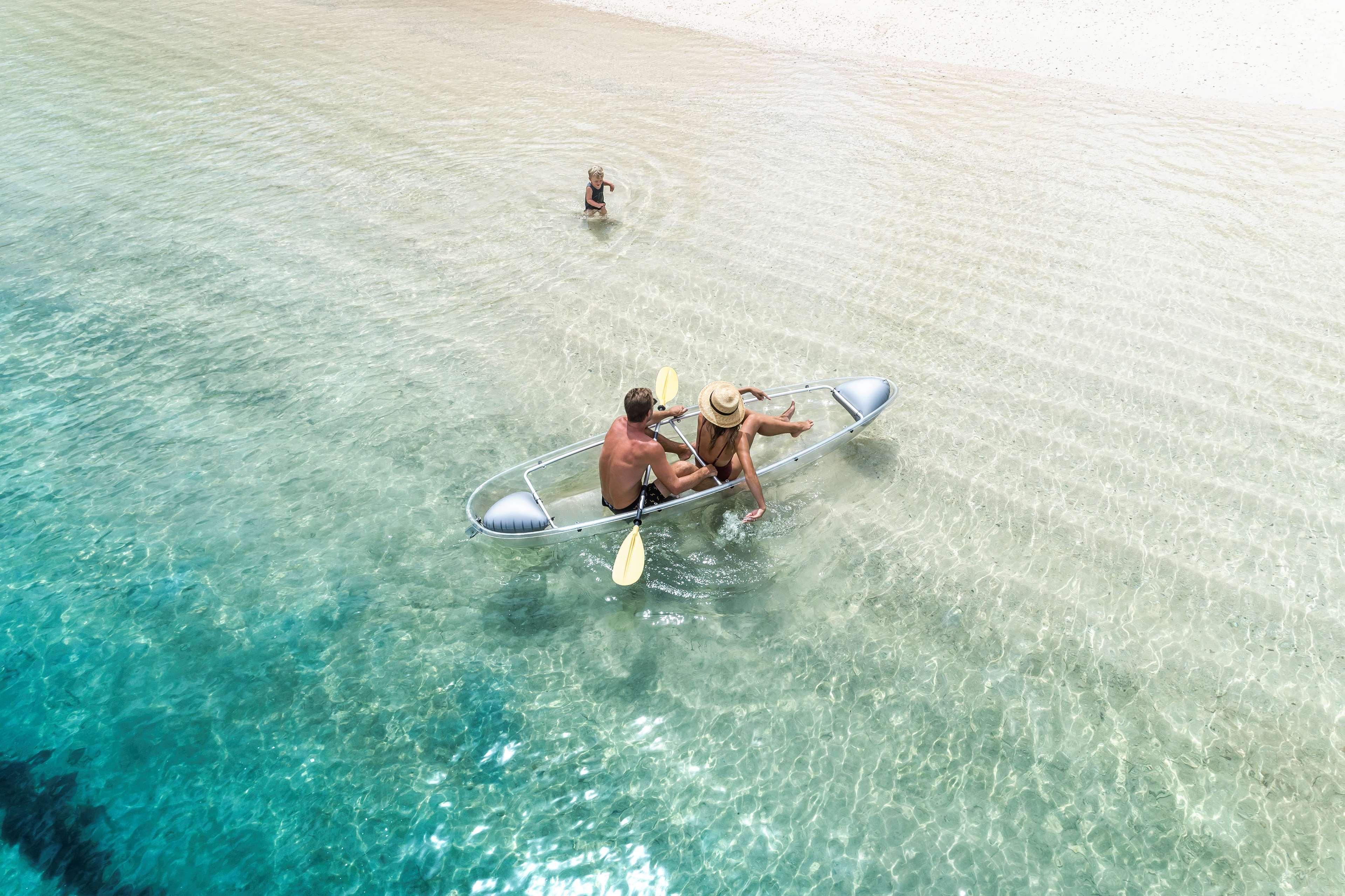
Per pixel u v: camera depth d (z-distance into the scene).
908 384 7.11
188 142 11.67
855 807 4.37
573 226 9.57
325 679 5.04
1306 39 13.16
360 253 9.16
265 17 16.91
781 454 6.24
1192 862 4.09
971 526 5.87
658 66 14.12
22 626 5.34
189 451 6.64
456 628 5.32
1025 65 13.46
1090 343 7.46
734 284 8.47
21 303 8.43
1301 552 5.55
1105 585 5.43
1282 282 8.13
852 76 13.41
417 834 4.32
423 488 6.27
